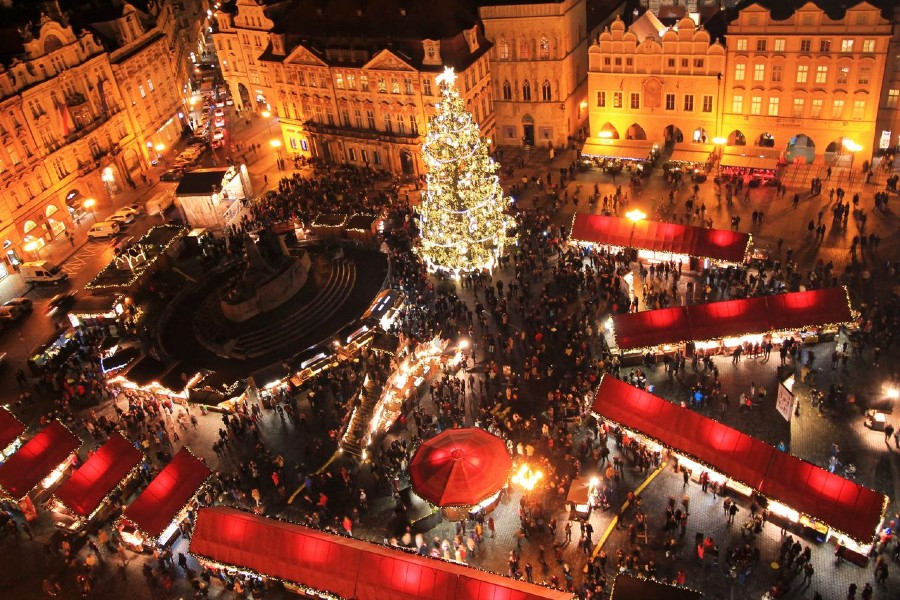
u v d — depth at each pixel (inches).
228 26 4970.5
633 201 3501.5
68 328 3088.1
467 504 1961.1
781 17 3312.0
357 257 3280.0
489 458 2044.8
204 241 3636.8
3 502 2332.7
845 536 1806.1
